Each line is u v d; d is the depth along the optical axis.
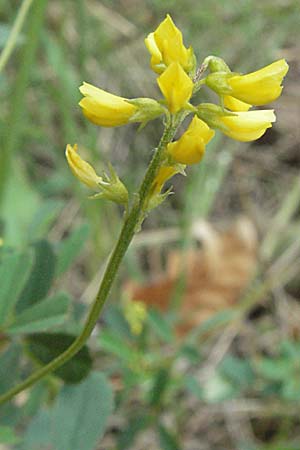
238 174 0.27
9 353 0.14
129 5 0.26
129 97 0.26
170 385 0.18
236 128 0.10
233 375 0.18
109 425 0.19
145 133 0.26
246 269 0.24
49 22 0.25
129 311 0.19
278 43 0.25
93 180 0.10
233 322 0.23
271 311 0.24
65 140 0.23
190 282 0.23
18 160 0.23
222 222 0.27
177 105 0.10
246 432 0.21
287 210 0.24
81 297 0.22
